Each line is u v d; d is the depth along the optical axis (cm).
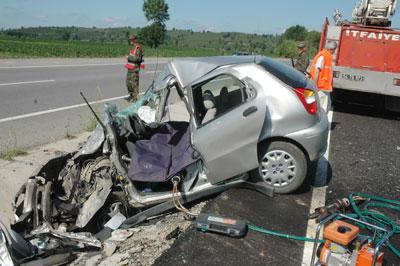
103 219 518
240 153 510
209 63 537
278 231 465
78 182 513
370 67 1179
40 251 428
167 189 543
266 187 542
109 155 523
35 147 732
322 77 1087
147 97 566
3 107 1025
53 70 1902
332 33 1207
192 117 527
